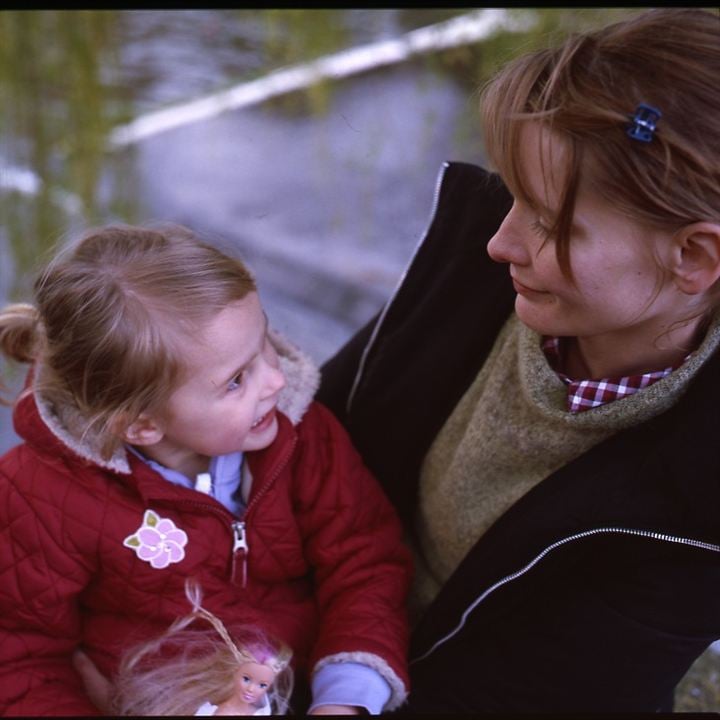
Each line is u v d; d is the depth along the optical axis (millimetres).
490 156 856
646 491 912
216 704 990
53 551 1043
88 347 987
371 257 2539
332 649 1073
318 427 1159
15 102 2123
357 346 1258
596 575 985
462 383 1122
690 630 966
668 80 763
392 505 1202
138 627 1086
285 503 1114
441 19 2807
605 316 854
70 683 1065
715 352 883
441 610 1074
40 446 1054
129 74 2920
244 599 1112
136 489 1062
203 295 985
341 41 2424
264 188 2729
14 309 1094
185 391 995
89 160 2174
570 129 777
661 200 769
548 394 958
